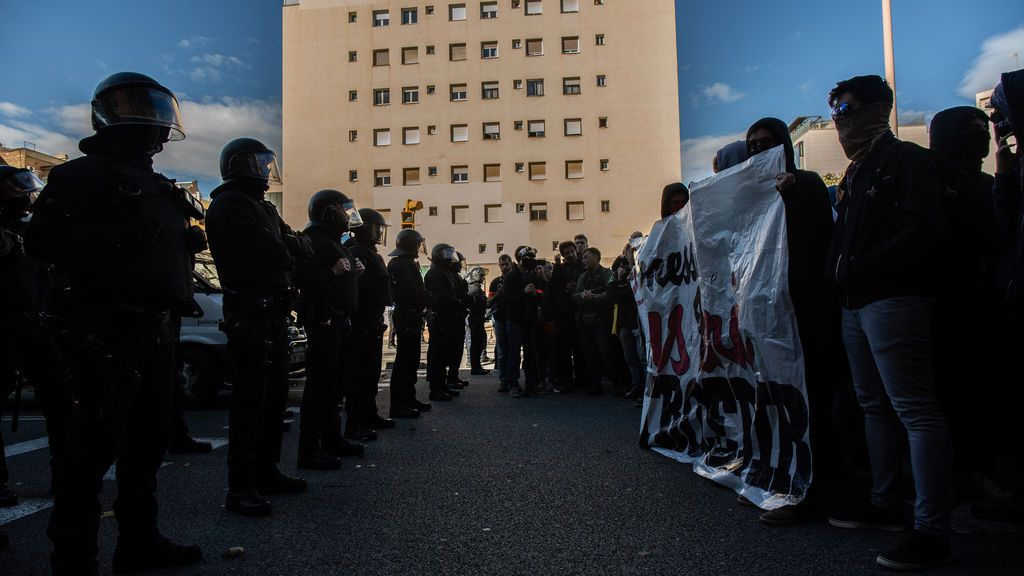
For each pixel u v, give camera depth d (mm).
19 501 4000
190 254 2912
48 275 3963
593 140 47719
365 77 49344
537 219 47875
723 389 4207
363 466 4746
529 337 8984
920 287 2768
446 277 8602
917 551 2637
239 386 3654
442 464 4766
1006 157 3373
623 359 9094
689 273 4707
